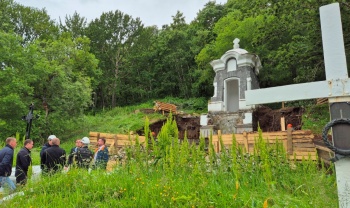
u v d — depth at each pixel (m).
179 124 21.59
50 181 5.00
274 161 5.01
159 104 24.23
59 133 21.06
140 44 40.44
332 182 4.39
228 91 21.25
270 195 3.66
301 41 14.39
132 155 5.87
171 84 36.84
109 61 39.50
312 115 15.19
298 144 8.59
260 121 18.53
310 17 11.63
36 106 20.70
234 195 3.64
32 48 20.44
